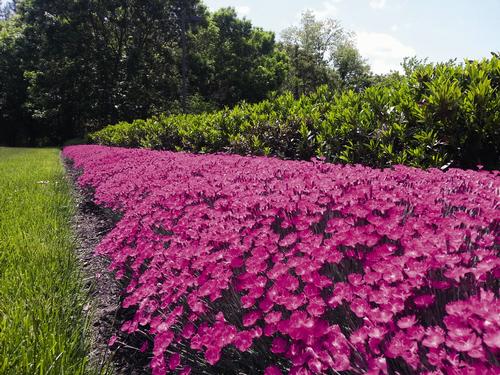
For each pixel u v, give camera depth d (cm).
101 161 953
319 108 667
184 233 323
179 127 1112
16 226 494
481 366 122
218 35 4734
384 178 332
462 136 433
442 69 505
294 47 5591
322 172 422
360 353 161
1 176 1098
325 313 199
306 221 259
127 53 4047
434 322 170
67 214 650
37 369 200
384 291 171
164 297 249
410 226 218
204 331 212
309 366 159
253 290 207
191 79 4541
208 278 257
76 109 4284
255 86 4597
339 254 204
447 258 173
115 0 4028
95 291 381
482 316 134
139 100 4044
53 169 1421
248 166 490
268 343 206
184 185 425
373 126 510
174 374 232
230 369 214
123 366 265
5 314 266
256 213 308
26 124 5172
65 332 249
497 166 425
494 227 222
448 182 315
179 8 4069
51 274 350
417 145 468
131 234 360
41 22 4069
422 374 134
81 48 4072
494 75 463
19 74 4631
